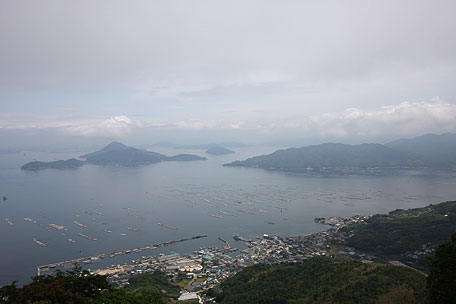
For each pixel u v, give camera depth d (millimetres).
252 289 126062
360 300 95625
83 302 64562
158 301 77938
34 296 60031
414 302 87812
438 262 53656
